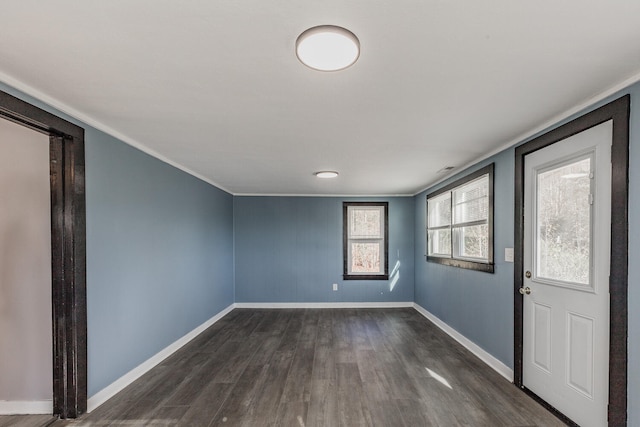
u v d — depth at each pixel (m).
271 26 1.23
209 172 4.08
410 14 1.16
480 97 1.89
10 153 2.27
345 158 3.36
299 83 1.71
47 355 2.27
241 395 2.58
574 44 1.35
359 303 5.93
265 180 4.62
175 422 2.20
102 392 2.45
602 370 1.90
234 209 5.94
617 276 1.79
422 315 5.30
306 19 1.20
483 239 3.43
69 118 2.13
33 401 2.27
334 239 5.98
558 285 2.26
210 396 2.56
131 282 2.82
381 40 1.32
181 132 2.54
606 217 1.88
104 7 1.12
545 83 1.71
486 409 2.36
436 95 1.86
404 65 1.52
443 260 4.41
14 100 1.74
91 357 2.35
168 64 1.52
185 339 3.87
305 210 5.98
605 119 1.84
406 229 5.98
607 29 1.24
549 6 1.12
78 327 2.22
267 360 3.33
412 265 5.96
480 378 2.87
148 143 2.84
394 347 3.72
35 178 2.27
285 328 4.54
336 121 2.28
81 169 2.24
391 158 3.35
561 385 2.23
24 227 2.27
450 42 1.33
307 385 2.75
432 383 2.78
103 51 1.41
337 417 2.27
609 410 1.83
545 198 2.42
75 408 2.21
